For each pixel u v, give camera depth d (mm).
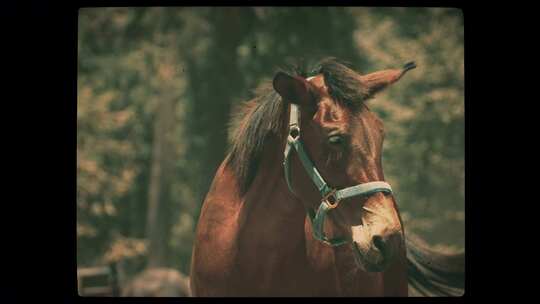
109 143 18594
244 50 16734
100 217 17625
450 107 18500
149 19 17828
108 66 19125
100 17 18188
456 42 18984
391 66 18734
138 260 19109
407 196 18703
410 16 19062
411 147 18828
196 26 17266
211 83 16406
